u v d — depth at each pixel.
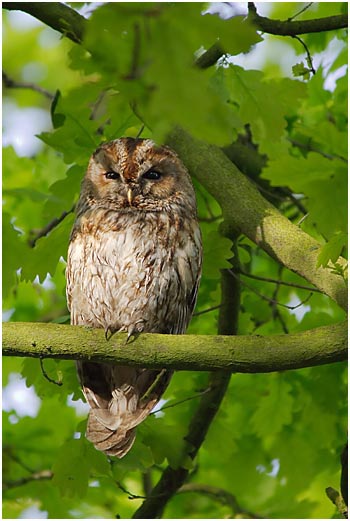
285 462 12.71
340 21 9.11
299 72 9.40
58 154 14.09
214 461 14.29
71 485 9.69
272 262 13.41
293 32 9.15
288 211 14.14
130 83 4.50
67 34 8.84
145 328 9.99
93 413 9.29
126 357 7.47
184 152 10.38
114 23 4.42
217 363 7.31
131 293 9.85
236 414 13.53
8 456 13.30
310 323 11.71
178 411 12.34
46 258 9.96
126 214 10.01
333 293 8.10
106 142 10.38
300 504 12.95
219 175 10.04
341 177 8.53
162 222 10.01
